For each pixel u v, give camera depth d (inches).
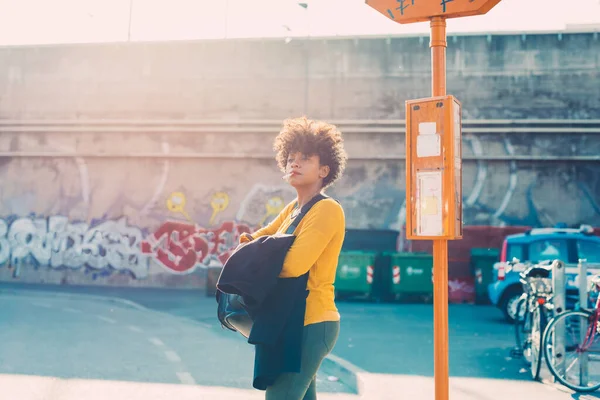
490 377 267.9
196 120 750.5
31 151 776.9
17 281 768.9
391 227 713.0
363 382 248.7
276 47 744.3
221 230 740.0
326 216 97.3
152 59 763.4
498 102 705.6
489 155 703.1
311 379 97.3
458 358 317.1
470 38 713.6
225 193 743.7
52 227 768.9
